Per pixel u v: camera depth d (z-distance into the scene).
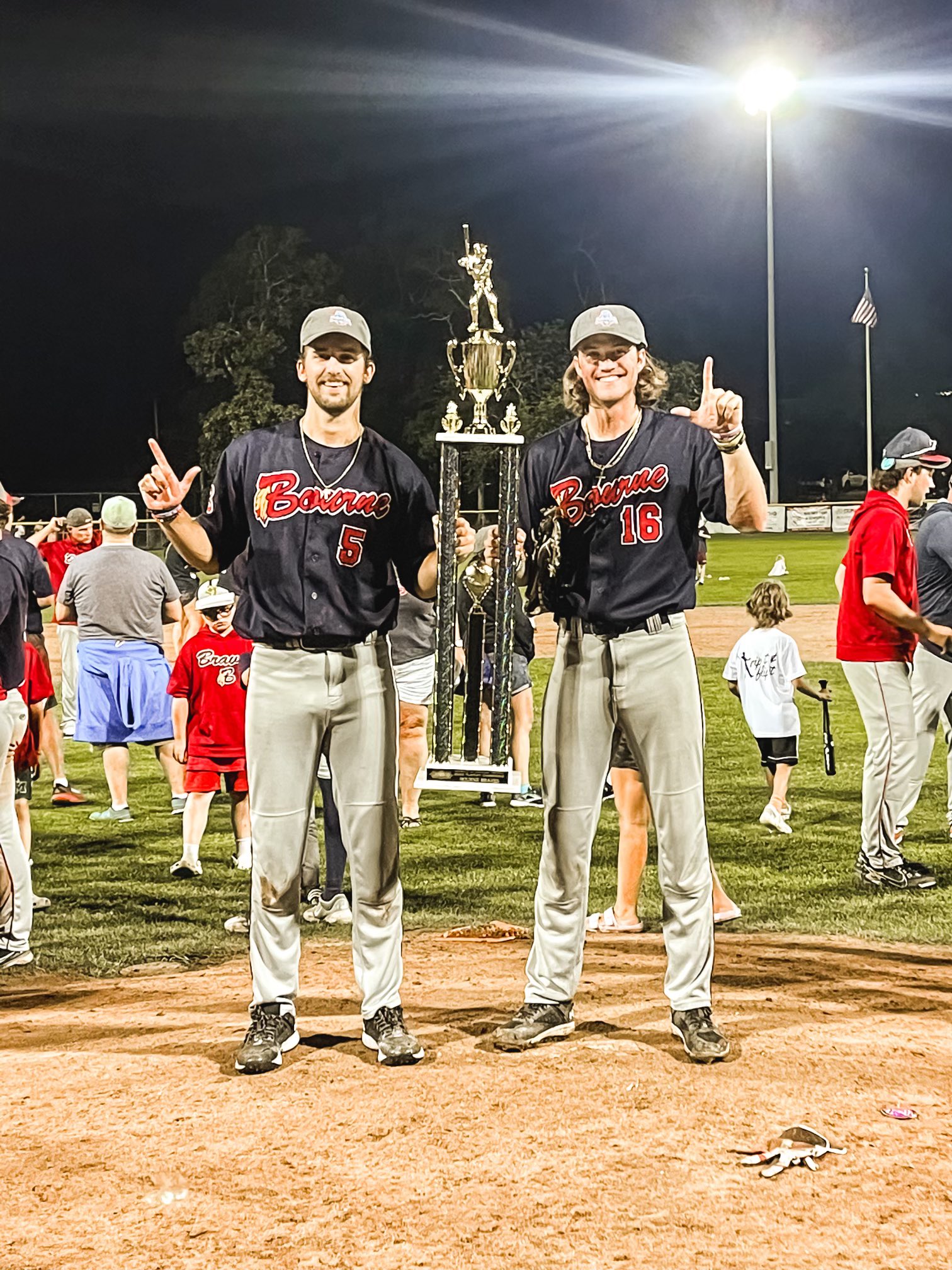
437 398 52.88
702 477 3.81
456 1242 2.80
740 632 18.83
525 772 8.91
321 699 3.88
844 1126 3.34
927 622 6.24
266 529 3.86
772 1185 3.02
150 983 5.07
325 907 6.12
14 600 5.26
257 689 3.92
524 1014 4.01
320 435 3.95
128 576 8.52
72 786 10.02
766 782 9.51
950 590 6.74
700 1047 3.79
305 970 5.15
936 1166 3.11
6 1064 3.97
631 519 3.86
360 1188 3.04
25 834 6.45
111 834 8.20
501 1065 3.81
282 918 3.95
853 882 6.71
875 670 6.46
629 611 3.88
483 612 4.23
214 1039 4.15
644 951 5.42
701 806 3.95
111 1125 3.44
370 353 3.99
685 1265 2.70
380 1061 3.85
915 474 6.43
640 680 3.89
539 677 15.26
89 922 6.12
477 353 4.07
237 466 3.96
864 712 6.57
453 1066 3.81
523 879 6.89
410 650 8.14
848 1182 3.04
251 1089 3.66
